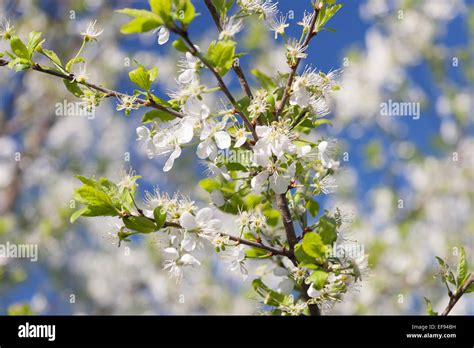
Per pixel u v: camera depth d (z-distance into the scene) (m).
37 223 2.62
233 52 1.06
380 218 2.63
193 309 2.48
